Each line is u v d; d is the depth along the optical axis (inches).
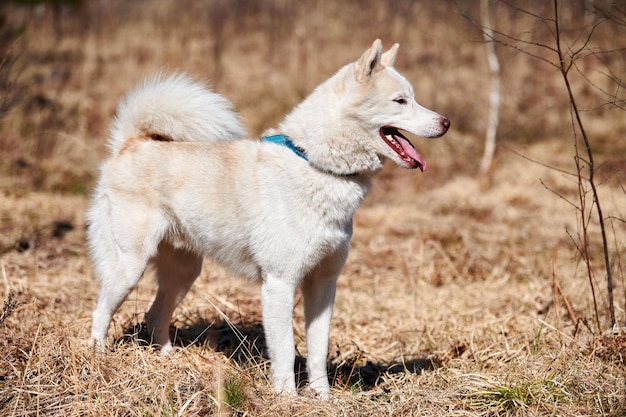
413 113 159.0
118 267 175.0
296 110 163.8
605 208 348.8
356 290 260.8
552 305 229.0
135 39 664.4
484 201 374.9
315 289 166.9
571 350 174.1
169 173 172.2
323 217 155.9
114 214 176.1
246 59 609.3
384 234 325.7
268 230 157.5
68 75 545.0
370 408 151.9
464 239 309.3
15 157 401.1
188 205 169.9
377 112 156.2
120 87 534.9
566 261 284.0
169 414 141.4
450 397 154.5
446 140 481.7
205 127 181.6
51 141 419.8
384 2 734.5
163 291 187.9
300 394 160.2
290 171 156.3
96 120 474.0
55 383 151.9
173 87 181.8
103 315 175.5
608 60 503.8
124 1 788.0
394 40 647.1
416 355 199.8
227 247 168.4
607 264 188.1
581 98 530.9
